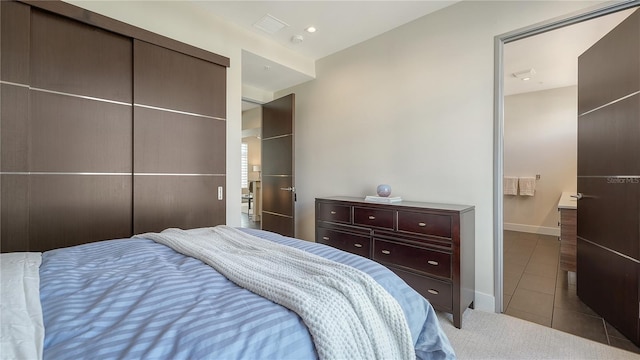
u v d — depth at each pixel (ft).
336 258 4.16
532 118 15.94
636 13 5.72
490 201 7.50
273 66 11.03
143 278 3.33
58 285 3.08
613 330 6.31
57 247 6.24
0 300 2.55
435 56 8.52
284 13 8.84
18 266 3.46
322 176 12.06
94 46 6.77
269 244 4.66
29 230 5.90
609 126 6.54
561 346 5.73
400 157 9.36
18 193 5.75
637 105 5.72
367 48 10.37
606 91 6.63
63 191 6.34
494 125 7.42
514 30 7.12
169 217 8.02
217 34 9.04
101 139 6.87
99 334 2.22
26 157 5.84
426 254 7.16
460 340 5.99
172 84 8.07
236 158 9.66
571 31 8.93
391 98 9.62
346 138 11.09
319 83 12.17
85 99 6.64
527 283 9.05
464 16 7.95
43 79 6.07
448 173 8.25
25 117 5.83
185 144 8.36
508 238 14.73
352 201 8.89
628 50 5.94
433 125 8.56
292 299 2.68
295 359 2.25
